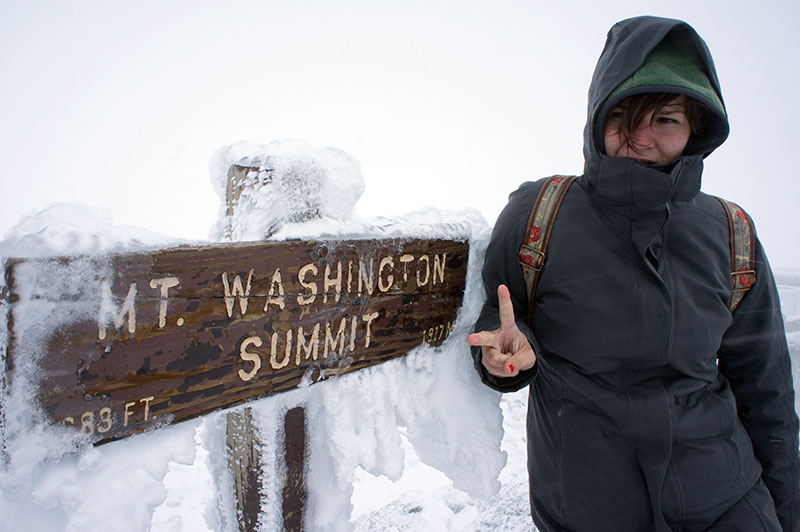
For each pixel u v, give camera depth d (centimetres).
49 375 74
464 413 161
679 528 126
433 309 149
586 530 133
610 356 127
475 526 222
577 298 129
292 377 112
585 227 132
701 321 127
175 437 96
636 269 125
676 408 126
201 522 225
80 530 82
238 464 128
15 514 84
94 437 80
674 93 117
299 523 130
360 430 135
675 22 113
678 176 124
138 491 89
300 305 110
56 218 83
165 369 88
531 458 149
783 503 143
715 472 125
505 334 122
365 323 128
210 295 93
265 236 113
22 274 71
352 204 135
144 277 84
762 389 141
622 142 126
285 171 116
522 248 139
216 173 130
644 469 125
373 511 235
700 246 129
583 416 132
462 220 159
